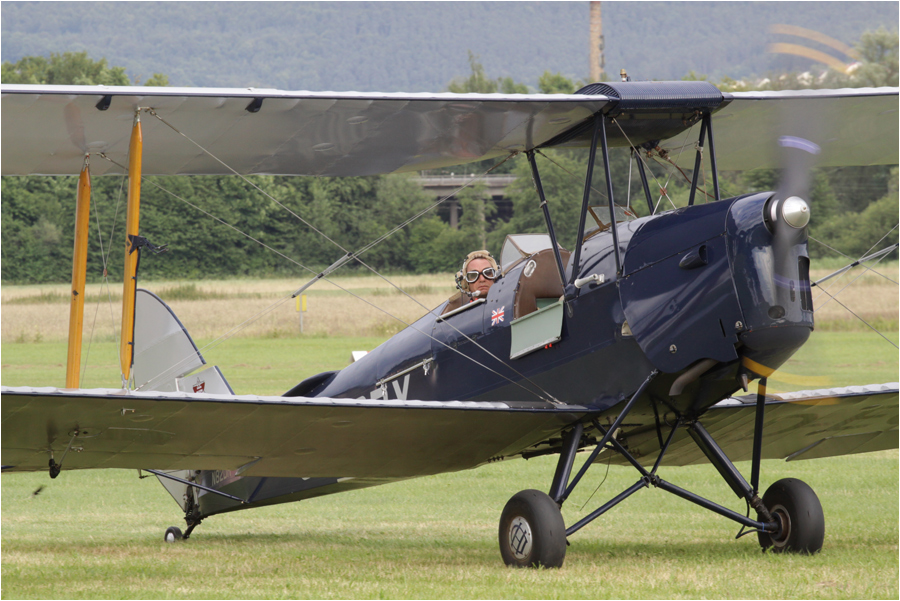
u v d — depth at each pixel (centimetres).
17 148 2441
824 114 2498
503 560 2136
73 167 2627
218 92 2141
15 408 1823
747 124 2638
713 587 1800
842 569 1989
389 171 2847
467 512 3459
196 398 1880
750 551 2316
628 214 2380
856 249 12631
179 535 2861
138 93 2100
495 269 2562
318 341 11500
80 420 1930
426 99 2205
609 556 2255
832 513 3000
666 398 2133
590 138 2477
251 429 2069
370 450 2295
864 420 2611
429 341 2636
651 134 2442
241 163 2683
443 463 2494
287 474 2469
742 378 1988
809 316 1942
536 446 2512
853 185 12750
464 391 2511
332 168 2777
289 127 2391
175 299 16125
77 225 2469
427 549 2556
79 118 2233
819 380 2078
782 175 1991
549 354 2273
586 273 2206
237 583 1980
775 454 2942
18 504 3778
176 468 2362
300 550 2572
